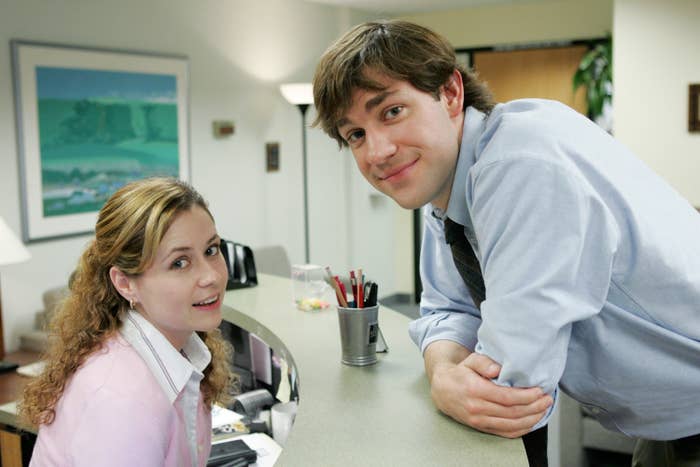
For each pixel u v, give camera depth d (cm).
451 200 120
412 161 111
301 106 569
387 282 737
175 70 501
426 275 152
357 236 696
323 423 123
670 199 115
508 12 658
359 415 127
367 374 151
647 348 112
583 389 121
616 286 108
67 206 436
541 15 644
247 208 573
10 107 403
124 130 467
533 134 104
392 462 107
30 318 420
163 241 120
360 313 155
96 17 447
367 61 106
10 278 408
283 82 600
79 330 122
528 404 107
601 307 104
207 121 532
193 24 515
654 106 509
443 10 683
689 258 109
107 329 123
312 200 644
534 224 99
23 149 408
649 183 113
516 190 100
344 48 109
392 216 739
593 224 100
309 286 224
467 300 143
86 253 126
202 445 149
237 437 186
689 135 502
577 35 630
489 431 114
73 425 114
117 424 112
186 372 126
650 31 504
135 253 120
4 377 336
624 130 520
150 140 486
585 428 293
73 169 438
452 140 113
